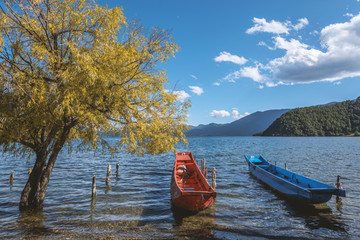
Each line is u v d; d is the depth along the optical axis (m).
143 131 9.49
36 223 9.48
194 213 11.09
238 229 9.19
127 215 10.74
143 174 22.23
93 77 7.34
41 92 7.59
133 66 9.24
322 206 12.06
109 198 13.62
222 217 10.53
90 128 9.02
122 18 9.38
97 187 16.48
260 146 74.75
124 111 9.18
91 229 9.05
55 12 9.02
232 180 19.09
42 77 8.45
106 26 9.32
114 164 29.62
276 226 9.49
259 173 18.62
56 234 8.52
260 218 10.42
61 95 7.48
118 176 21.08
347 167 25.61
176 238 8.34
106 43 9.09
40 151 10.55
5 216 10.15
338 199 13.19
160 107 10.09
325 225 9.59
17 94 7.82
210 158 37.19
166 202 12.91
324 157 37.16
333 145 75.44
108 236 8.43
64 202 12.62
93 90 8.04
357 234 8.72
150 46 9.38
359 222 9.89
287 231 8.98
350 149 55.94
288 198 13.22
